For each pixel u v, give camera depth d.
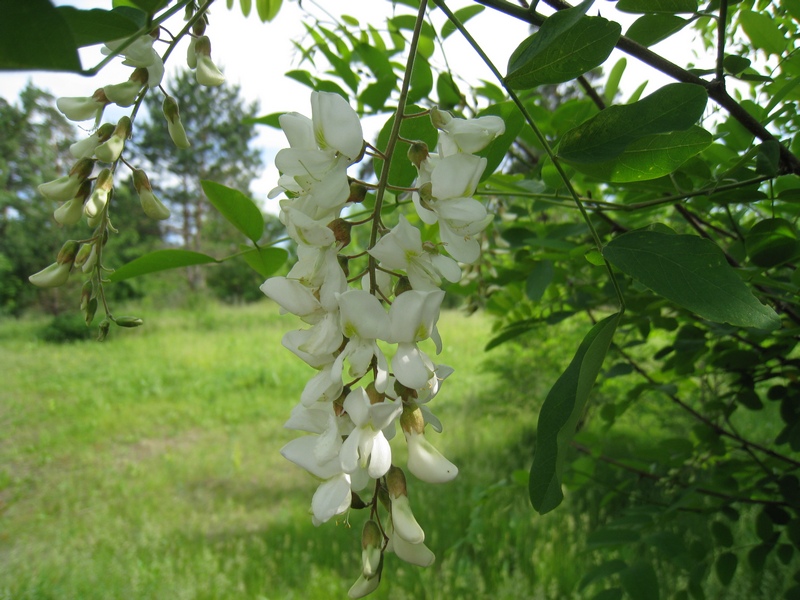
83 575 0.76
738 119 0.22
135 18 0.16
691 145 0.18
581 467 0.44
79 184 0.20
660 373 0.44
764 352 0.35
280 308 0.17
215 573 0.77
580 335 1.07
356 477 0.16
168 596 0.72
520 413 1.32
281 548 0.85
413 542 0.16
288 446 0.17
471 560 0.78
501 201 0.51
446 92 0.38
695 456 0.43
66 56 0.11
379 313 0.15
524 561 0.76
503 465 1.11
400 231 0.16
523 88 0.17
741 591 0.58
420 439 0.16
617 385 0.83
